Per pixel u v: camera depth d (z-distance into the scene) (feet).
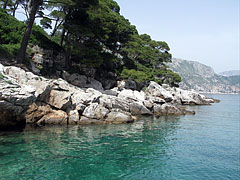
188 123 93.30
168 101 143.23
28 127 62.90
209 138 66.03
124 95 109.19
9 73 65.51
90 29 102.27
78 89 83.66
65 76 98.37
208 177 37.06
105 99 85.87
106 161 41.60
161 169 39.60
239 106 214.48
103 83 131.44
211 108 178.40
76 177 34.09
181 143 58.44
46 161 39.32
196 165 42.45
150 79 166.61
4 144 47.01
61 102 72.23
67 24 97.14
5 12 106.52
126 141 56.85
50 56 100.27
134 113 104.37
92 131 65.26
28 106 62.49
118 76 139.64
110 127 73.20
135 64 172.65
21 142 49.03
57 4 96.58
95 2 95.86
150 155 46.91
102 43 136.36
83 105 76.33
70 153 44.37
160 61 228.22
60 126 68.28
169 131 73.67
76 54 102.27
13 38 95.35
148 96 125.29
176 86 231.09
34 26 114.93
